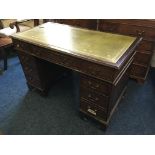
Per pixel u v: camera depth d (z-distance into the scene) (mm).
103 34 1689
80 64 1330
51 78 2086
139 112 1816
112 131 1615
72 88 2184
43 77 1921
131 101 1966
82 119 1740
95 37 1617
